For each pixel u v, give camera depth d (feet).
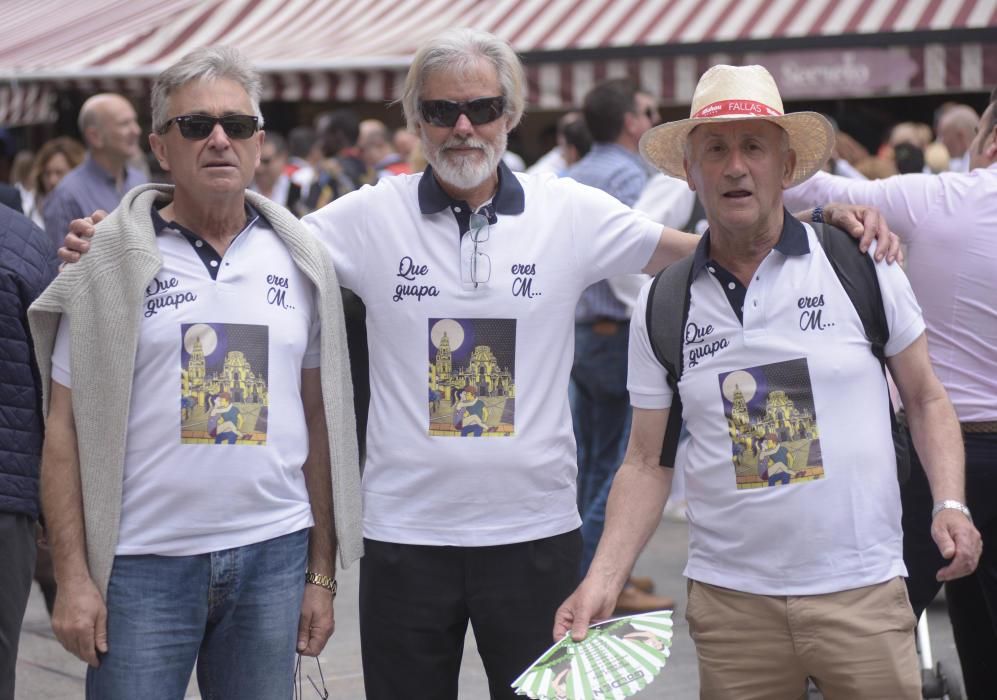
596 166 18.58
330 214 10.74
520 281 10.48
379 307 10.63
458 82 10.30
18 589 10.94
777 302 9.46
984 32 30.40
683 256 10.82
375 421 10.66
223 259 9.69
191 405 9.44
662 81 32.55
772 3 34.17
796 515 9.37
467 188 10.41
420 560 10.46
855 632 9.35
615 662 9.05
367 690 10.83
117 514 9.42
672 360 9.78
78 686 16.37
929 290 12.09
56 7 50.55
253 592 9.71
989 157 12.41
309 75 34.99
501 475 10.38
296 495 9.94
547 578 10.58
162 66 37.65
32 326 9.61
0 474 10.75
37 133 52.26
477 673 16.58
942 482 9.49
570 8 36.40
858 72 31.37
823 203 12.43
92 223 9.81
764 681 9.71
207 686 10.02
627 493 10.16
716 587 9.77
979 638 12.88
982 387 11.93
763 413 9.43
